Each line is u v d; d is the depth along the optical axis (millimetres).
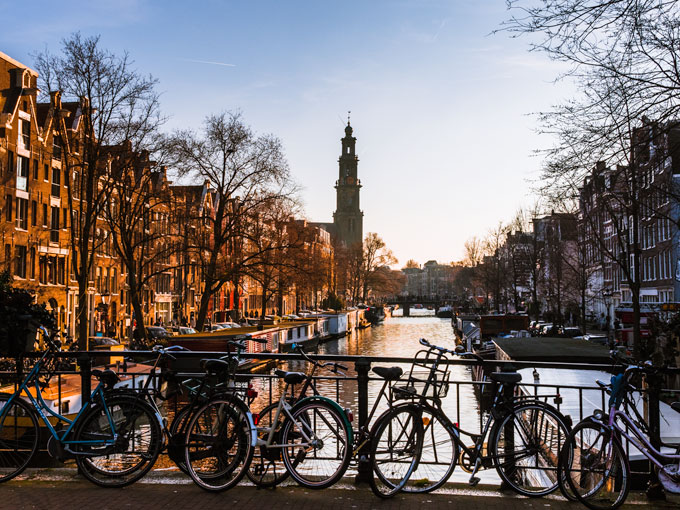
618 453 6500
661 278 47656
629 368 6594
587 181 10531
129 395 6957
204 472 6766
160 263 61750
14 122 40438
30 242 42000
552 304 58375
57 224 45812
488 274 80688
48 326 7812
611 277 64438
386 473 6633
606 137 9922
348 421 6645
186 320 64438
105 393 7000
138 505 6250
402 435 6715
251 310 91188
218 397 6770
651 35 8797
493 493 6703
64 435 6938
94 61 31422
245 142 42375
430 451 6852
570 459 6449
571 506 6348
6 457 7234
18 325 7539
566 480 6418
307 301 118000
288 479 7121
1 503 6297
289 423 6758
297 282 48562
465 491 6758
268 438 6766
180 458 6789
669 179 13203
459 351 7246
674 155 10094
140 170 40156
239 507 6199
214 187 45562
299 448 6828
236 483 6594
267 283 45719
